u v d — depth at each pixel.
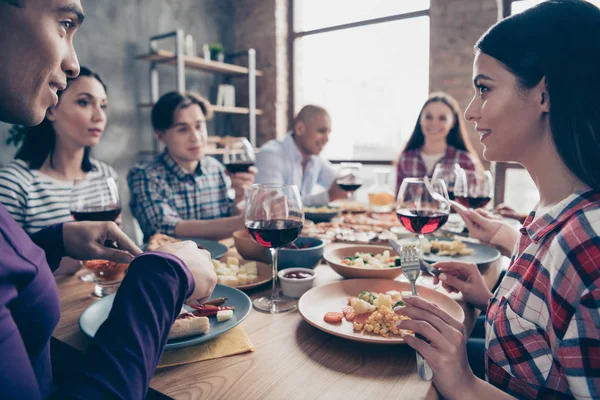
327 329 0.72
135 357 0.45
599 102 0.60
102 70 3.87
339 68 4.64
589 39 0.60
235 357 0.69
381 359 0.69
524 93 0.66
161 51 3.91
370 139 4.54
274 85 4.97
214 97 4.95
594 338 0.52
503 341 0.67
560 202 0.64
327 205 2.22
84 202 1.09
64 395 0.41
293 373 0.64
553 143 0.67
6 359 0.37
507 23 0.68
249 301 0.83
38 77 0.50
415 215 1.11
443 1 3.98
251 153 1.96
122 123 4.05
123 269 1.03
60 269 1.11
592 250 0.54
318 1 4.81
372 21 4.46
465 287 0.94
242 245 1.18
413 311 0.63
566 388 0.61
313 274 1.00
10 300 0.42
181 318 0.73
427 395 0.59
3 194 1.51
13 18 0.47
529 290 0.64
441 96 3.02
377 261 1.12
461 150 3.02
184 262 0.57
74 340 0.73
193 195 2.16
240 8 5.10
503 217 1.91
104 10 3.85
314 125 2.80
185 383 0.61
